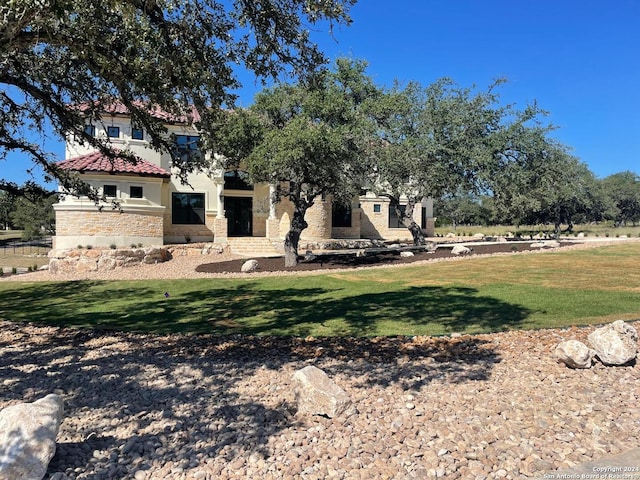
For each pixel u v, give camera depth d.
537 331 8.41
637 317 9.19
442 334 8.57
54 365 7.40
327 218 31.66
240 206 31.52
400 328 9.16
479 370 6.41
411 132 22.16
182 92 7.38
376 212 37.06
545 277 14.84
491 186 22.66
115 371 6.99
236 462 3.96
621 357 6.38
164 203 27.89
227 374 6.65
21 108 9.77
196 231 28.94
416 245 25.84
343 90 20.91
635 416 4.80
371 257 22.66
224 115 8.88
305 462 3.94
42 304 13.84
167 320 10.87
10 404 5.66
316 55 7.49
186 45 6.84
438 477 3.66
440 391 5.61
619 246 24.28
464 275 16.08
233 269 20.52
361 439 4.35
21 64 8.01
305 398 5.05
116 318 11.30
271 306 12.16
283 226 30.86
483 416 4.82
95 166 22.69
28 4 4.53
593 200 46.91
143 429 4.78
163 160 27.42
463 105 22.44
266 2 6.74
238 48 7.47
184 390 6.02
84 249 21.61
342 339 8.48
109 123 25.44
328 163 17.06
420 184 22.55
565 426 4.56
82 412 5.32
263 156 16.56
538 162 23.41
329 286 15.21
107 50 6.30
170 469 3.90
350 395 5.54
